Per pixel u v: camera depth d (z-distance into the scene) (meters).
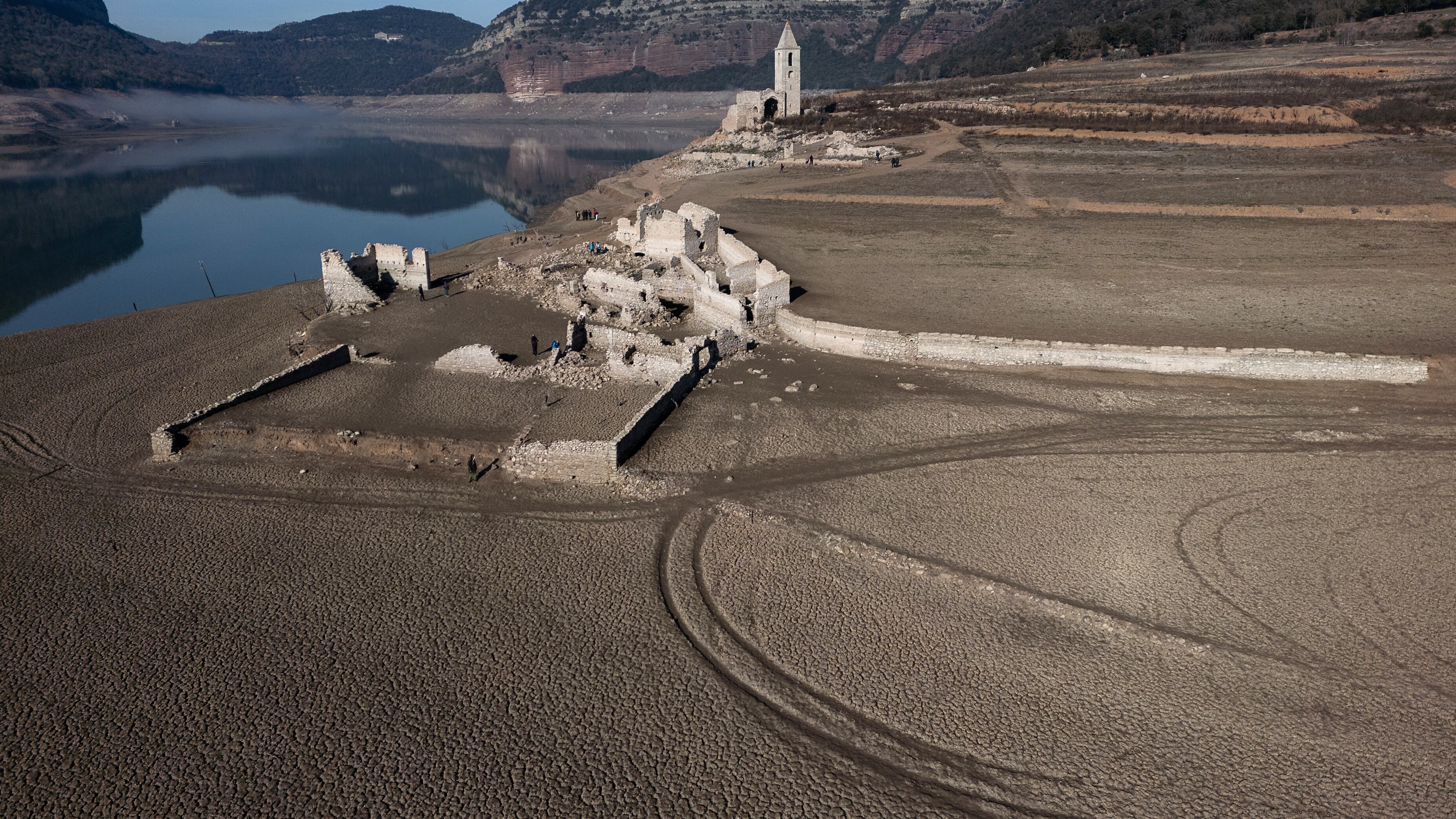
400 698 23.36
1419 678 22.62
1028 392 40.44
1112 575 27.22
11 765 21.48
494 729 22.30
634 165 145.88
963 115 118.50
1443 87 102.19
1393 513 29.73
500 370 43.47
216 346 50.88
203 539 30.64
